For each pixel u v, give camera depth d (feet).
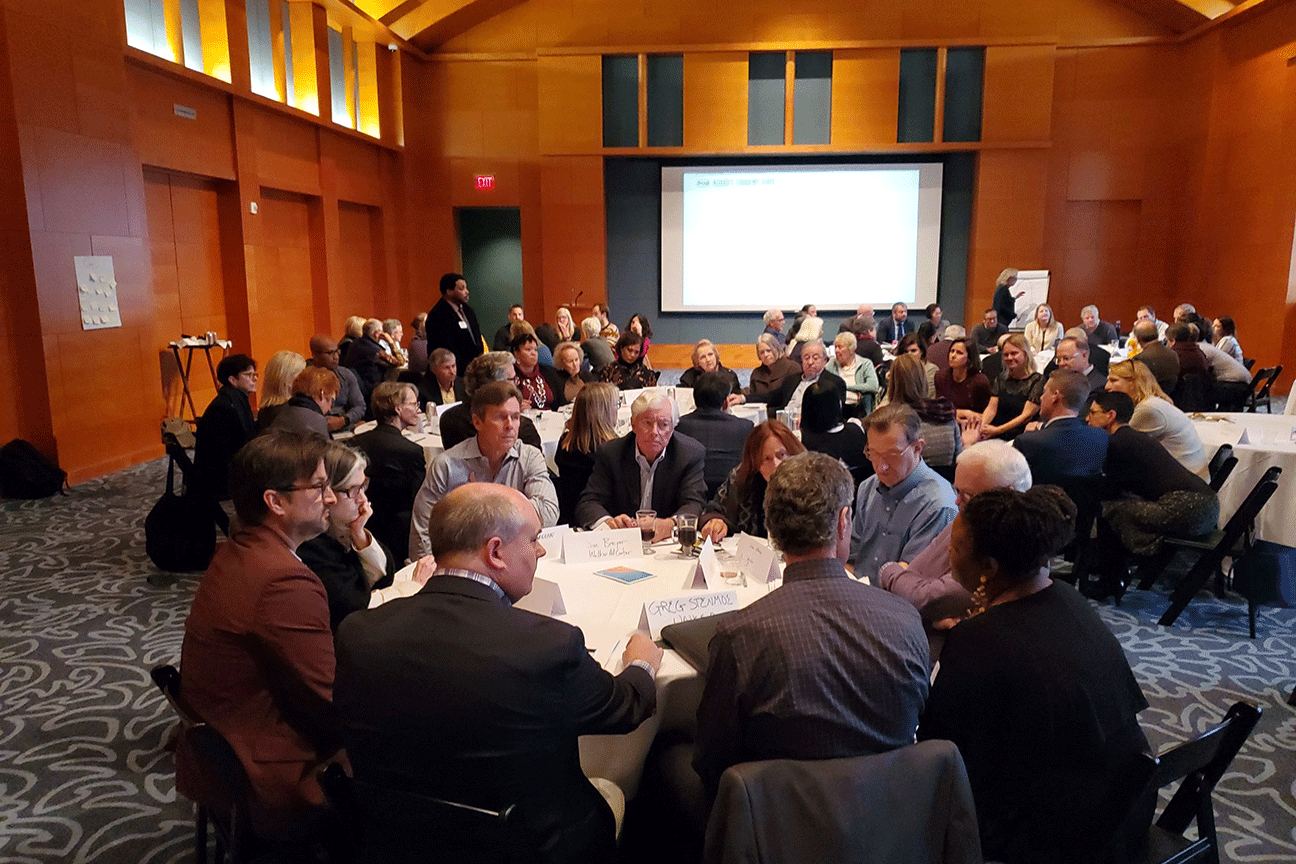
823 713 4.43
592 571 7.85
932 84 37.11
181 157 24.29
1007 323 32.35
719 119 37.70
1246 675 10.46
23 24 18.53
